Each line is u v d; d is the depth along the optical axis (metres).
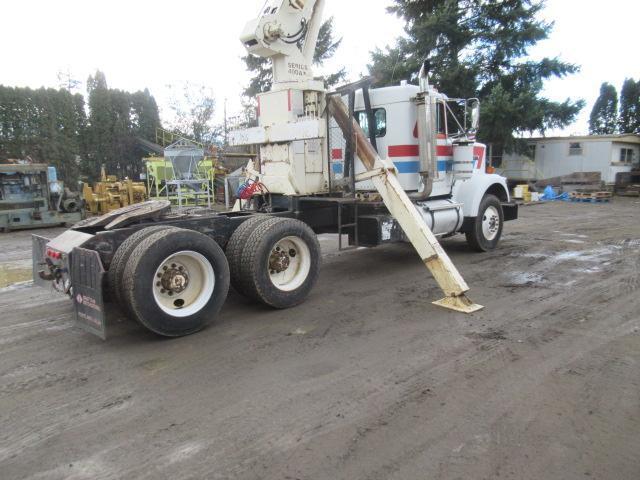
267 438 2.94
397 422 3.07
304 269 5.73
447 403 3.29
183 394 3.54
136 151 31.05
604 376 3.63
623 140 24.41
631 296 5.64
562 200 21.08
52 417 3.27
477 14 22.19
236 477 2.58
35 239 5.62
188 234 4.66
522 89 21.53
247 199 7.43
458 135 7.87
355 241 6.92
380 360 4.04
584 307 5.29
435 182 7.53
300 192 6.77
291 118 6.77
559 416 3.09
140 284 4.32
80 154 28.27
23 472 2.68
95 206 16.52
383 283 6.65
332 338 4.59
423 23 21.31
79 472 2.66
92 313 4.38
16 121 24.11
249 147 7.83
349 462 2.68
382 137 7.20
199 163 19.28
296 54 6.98
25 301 6.19
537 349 4.17
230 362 4.10
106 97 29.08
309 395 3.46
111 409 3.35
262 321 5.16
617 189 23.66
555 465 2.61
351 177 6.59
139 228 4.90
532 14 21.56
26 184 13.97
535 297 5.72
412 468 2.61
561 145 25.36
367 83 6.55
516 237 10.45
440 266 5.54
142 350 4.43
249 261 5.23
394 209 6.00
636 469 2.56
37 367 4.10
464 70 21.44
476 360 3.97
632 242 9.51
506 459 2.66
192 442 2.92
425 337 4.53
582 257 8.02
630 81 40.88
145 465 2.71
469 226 8.41
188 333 4.77
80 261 4.45
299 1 6.86
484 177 8.52
